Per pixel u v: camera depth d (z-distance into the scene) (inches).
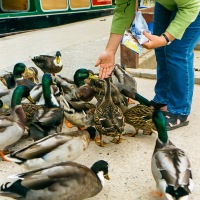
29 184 47.8
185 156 53.4
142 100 84.6
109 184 60.9
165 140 58.4
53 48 155.3
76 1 245.1
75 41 170.9
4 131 65.1
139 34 62.7
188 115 83.3
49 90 76.5
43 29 219.1
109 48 76.4
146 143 74.5
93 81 87.5
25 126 69.0
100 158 69.1
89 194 53.2
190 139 76.0
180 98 79.3
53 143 58.7
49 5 226.5
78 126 77.5
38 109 73.2
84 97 83.6
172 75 78.1
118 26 75.2
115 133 69.6
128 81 89.4
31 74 99.8
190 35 74.7
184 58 76.6
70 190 50.4
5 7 229.6
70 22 242.1
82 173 51.5
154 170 52.9
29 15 214.8
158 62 85.6
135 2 74.3
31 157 56.8
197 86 106.7
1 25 202.4
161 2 74.1
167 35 65.4
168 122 78.9
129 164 67.0
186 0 64.4
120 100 81.9
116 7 75.0
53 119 70.2
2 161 68.5
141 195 58.1
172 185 48.5
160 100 87.3
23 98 82.6
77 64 128.5
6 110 74.2
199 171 64.4
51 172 49.5
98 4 263.7
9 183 49.6
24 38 181.9
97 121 70.6
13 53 147.6
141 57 129.8
